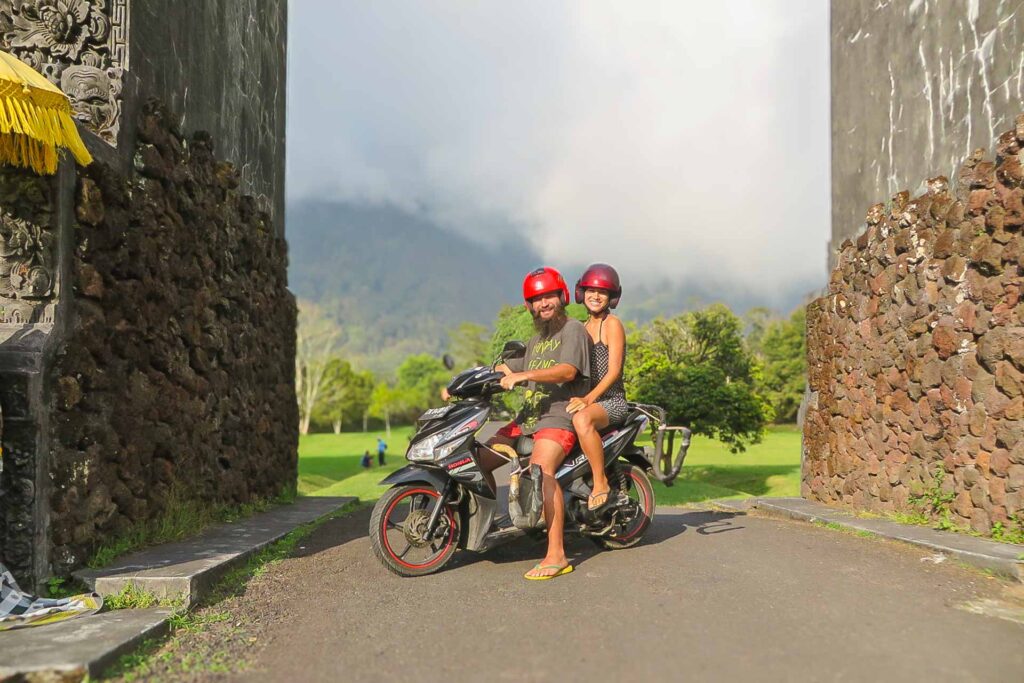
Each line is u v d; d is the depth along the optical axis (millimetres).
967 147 6699
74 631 3543
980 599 4035
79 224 4629
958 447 6383
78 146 4172
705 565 4820
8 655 3166
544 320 5070
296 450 10945
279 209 10281
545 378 4746
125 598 4133
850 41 9508
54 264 4391
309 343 94938
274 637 3623
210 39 7516
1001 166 5773
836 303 9305
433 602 4137
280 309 10086
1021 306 5582
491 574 4754
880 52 8617
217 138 7730
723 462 34406
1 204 4316
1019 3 6008
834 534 6258
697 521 7008
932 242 6973
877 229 8273
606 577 4547
